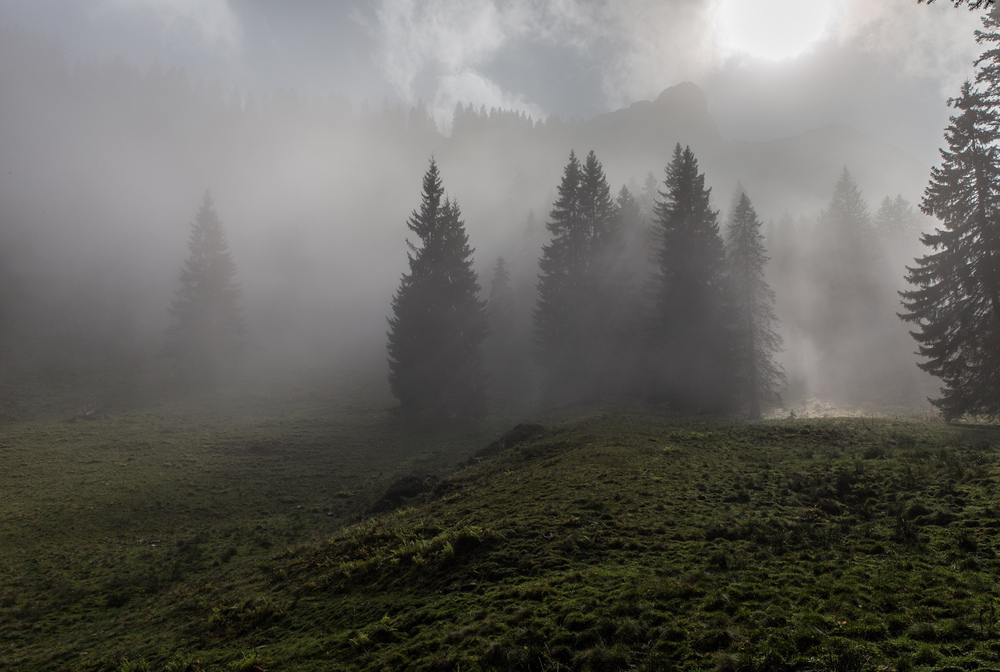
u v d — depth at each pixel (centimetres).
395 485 2230
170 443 3612
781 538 974
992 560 766
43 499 2492
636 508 1257
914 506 1053
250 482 2919
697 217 4081
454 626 812
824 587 750
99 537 2141
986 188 2427
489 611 835
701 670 587
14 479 2778
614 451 1930
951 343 2566
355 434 4006
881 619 643
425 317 4303
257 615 1097
